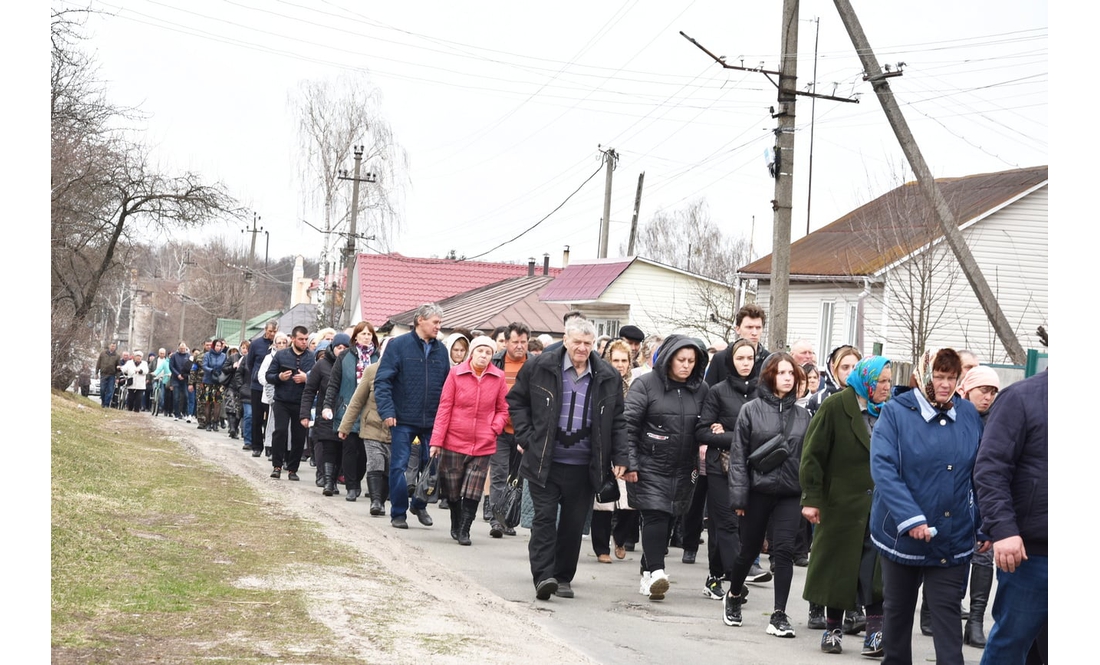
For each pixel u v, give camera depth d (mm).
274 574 8984
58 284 31844
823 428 8320
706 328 38156
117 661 5977
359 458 15820
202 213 32594
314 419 16500
